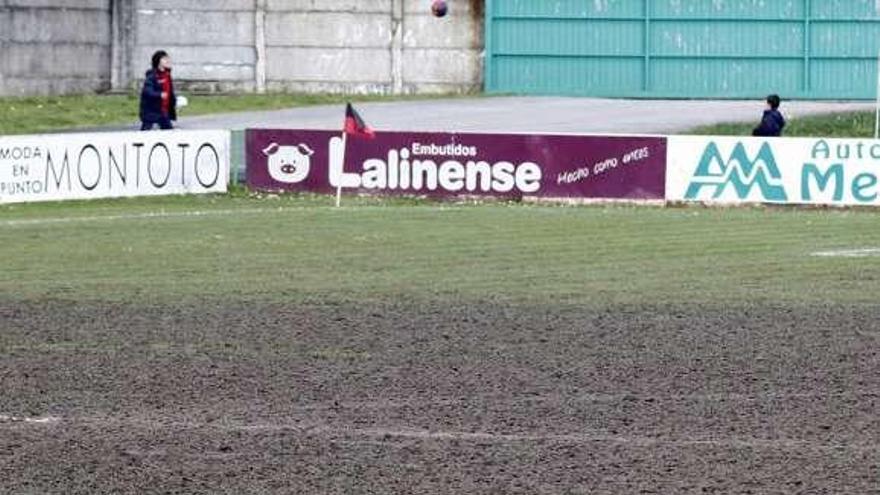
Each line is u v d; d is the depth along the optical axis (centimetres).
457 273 6406
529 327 5041
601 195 10006
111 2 17012
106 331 4941
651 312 5372
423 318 5212
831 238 7919
